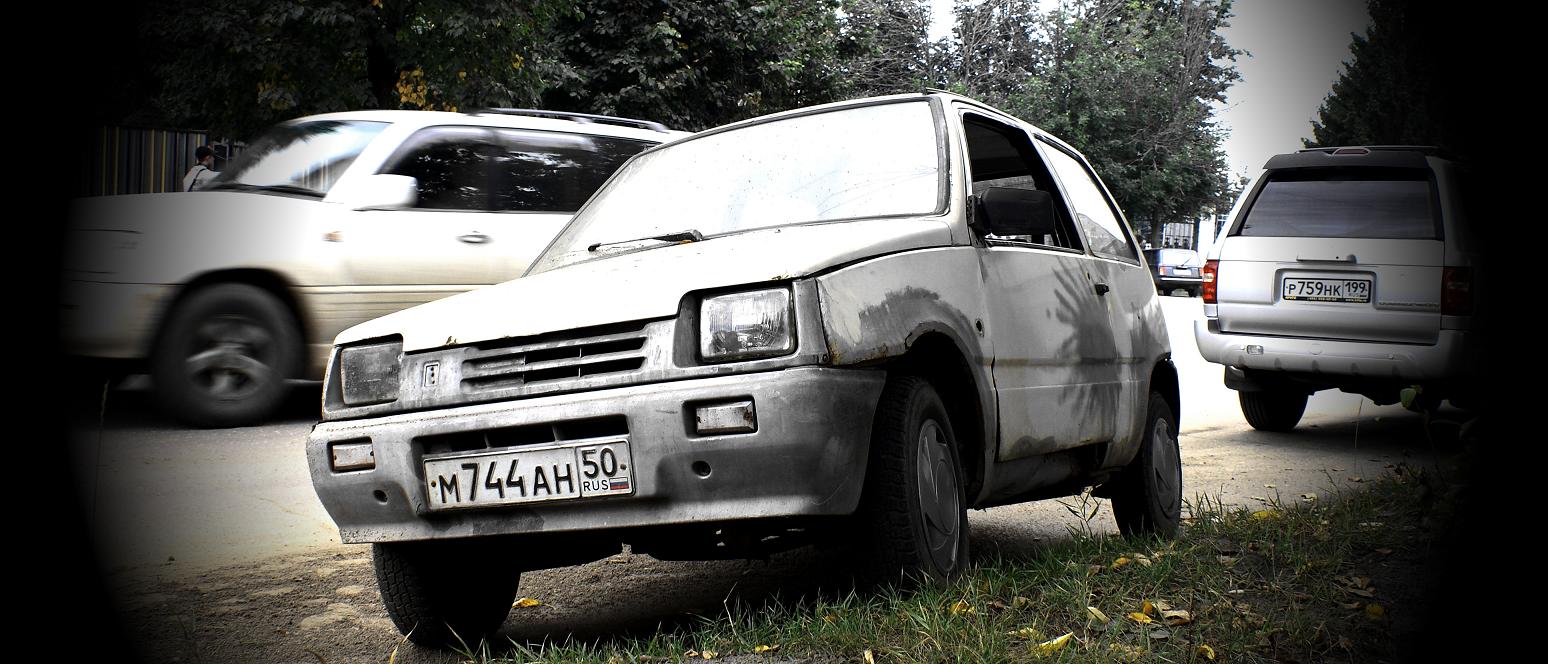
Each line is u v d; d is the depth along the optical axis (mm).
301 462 6781
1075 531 5562
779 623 3318
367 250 7910
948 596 3250
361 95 16234
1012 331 4016
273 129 8438
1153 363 5309
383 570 3635
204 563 4871
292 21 15750
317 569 4812
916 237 3641
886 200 3967
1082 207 5219
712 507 3035
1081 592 3449
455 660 3654
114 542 5133
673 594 4344
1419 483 4418
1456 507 4242
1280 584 3701
